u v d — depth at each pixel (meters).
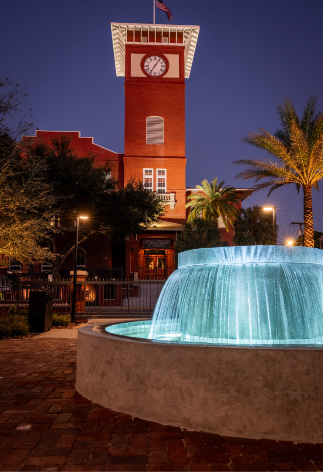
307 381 3.64
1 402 4.70
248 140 20.80
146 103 33.69
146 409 4.07
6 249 12.82
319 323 5.88
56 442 3.52
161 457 3.23
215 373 3.80
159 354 4.07
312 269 5.98
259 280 5.71
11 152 13.10
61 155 20.97
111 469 3.03
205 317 5.96
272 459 3.20
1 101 12.59
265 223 29.50
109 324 6.23
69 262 28.61
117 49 35.44
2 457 3.23
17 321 11.98
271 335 5.57
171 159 33.12
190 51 35.53
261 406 3.65
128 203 23.11
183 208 32.78
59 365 7.04
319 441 3.54
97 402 4.64
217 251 6.26
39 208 17.47
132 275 29.86
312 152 19.19
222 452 3.32
